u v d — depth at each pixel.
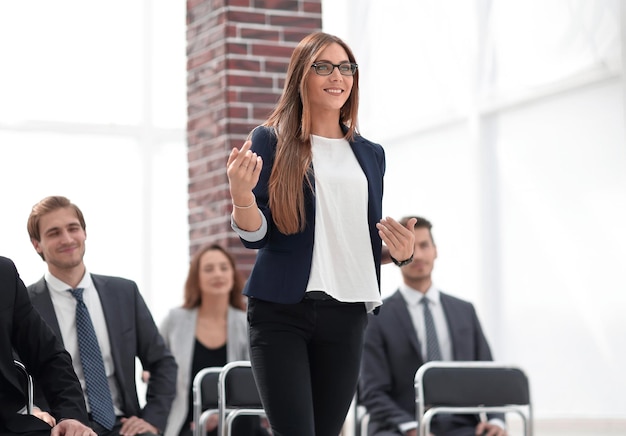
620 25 9.38
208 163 8.66
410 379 6.62
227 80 8.42
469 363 6.02
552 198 10.52
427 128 11.96
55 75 11.96
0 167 11.77
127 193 12.15
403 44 12.16
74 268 5.47
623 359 9.88
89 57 12.06
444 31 11.55
